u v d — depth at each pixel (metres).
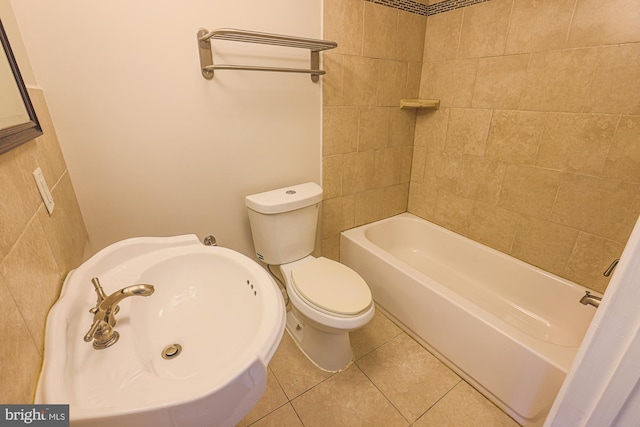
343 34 1.54
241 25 1.27
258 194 1.50
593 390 0.43
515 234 1.68
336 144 1.74
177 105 1.22
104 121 1.10
